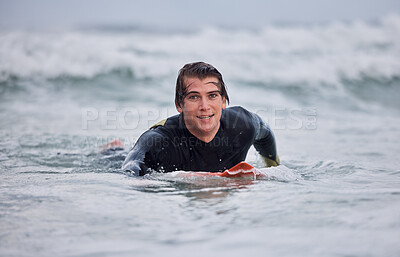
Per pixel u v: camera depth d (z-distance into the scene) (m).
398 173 13.63
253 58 51.69
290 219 8.45
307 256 6.70
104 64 45.47
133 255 6.85
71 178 12.48
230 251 6.94
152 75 44.88
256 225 8.14
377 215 8.58
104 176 12.76
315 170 14.59
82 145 19.77
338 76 48.56
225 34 61.22
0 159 16.34
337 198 9.97
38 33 61.66
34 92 38.56
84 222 8.43
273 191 10.72
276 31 61.75
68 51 46.81
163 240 7.46
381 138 22.92
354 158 16.98
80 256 6.86
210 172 13.29
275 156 15.80
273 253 6.82
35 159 16.48
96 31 78.56
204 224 8.25
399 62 52.84
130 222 8.41
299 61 51.75
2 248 7.21
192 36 61.72
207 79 12.46
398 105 39.31
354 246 7.04
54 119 27.64
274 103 37.97
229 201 9.84
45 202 9.82
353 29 62.78
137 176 12.35
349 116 32.44
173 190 10.93
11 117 27.88
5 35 54.22
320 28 63.56
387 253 6.74
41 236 7.72
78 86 41.16
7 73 42.00
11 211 9.15
